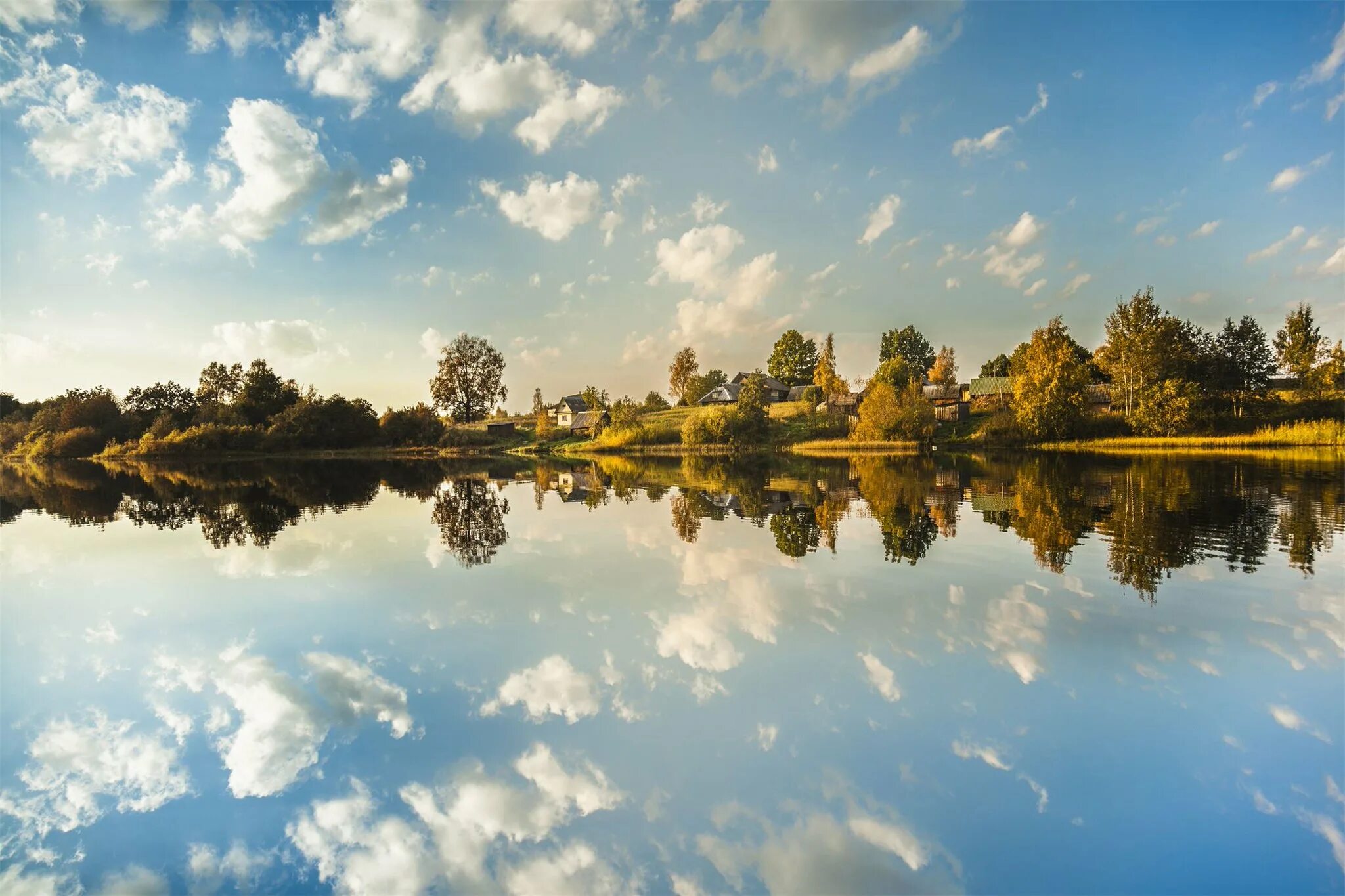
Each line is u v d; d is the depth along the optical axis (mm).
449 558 19078
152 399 116875
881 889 5652
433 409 136625
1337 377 73938
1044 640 11172
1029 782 7160
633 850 6211
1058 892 5625
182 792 7480
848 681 9750
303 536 23516
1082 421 75188
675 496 34406
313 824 6820
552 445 114375
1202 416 71062
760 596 14133
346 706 9414
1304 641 10906
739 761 7664
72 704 9844
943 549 18516
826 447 83875
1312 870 5820
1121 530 20375
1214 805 6727
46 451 102438
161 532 25453
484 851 6289
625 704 9172
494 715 8984
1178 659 10281
